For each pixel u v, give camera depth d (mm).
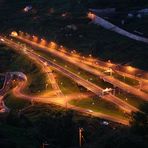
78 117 146625
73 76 194625
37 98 178875
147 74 183500
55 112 156875
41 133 99875
